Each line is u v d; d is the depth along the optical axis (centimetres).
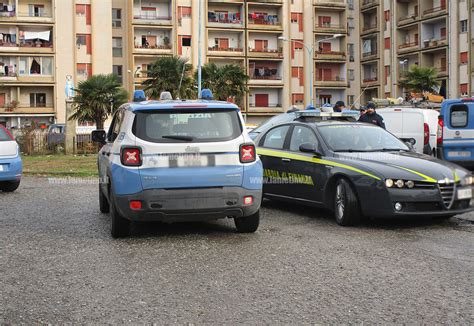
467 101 1502
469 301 466
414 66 5134
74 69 5741
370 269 567
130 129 695
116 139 732
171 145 684
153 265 590
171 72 4588
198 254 636
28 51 5628
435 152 1631
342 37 6681
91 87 3747
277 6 6450
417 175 769
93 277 548
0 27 5616
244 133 716
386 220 852
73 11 5719
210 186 688
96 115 3803
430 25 5853
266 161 987
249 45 6381
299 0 6481
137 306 460
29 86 5741
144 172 677
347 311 444
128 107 745
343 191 806
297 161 914
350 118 1050
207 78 4909
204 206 689
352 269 568
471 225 806
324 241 703
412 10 6125
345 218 800
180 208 684
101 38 5803
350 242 696
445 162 838
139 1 5997
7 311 451
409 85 5097
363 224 823
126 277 546
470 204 801
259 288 506
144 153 680
